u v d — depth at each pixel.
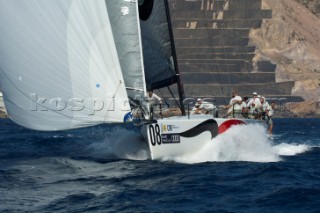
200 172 56.50
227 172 56.91
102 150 73.94
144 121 60.12
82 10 56.91
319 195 47.03
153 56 67.44
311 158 75.56
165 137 60.53
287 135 141.00
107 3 64.12
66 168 59.75
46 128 58.78
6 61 57.78
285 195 46.81
